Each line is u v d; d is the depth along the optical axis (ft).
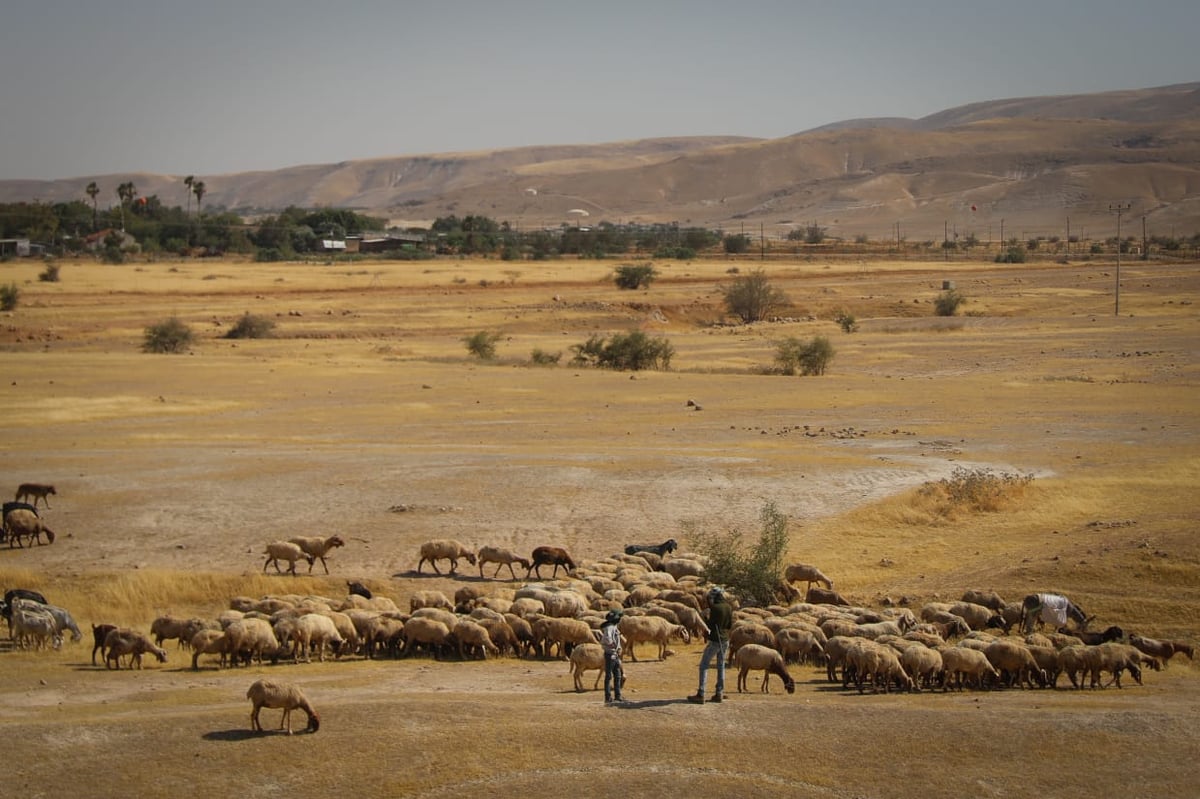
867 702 67.05
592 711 62.64
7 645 88.48
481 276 529.45
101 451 167.63
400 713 61.93
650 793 52.08
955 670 72.28
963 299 439.22
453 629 85.20
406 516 133.18
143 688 72.18
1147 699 68.03
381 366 277.03
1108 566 104.68
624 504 138.41
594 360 298.56
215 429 189.98
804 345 295.48
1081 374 271.69
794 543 123.85
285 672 78.69
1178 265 627.87
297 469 154.51
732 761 55.42
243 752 56.24
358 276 517.55
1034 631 93.15
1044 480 144.36
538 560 113.50
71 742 57.57
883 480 147.43
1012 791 52.11
